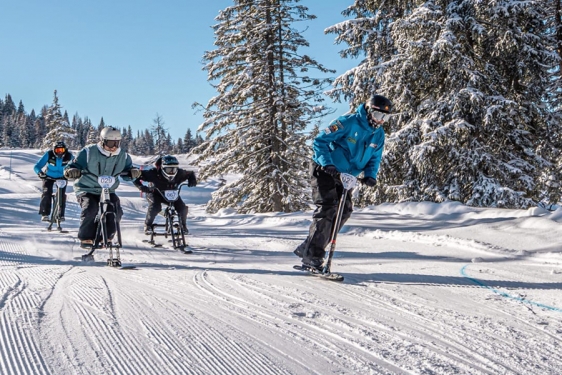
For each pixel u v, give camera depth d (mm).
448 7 14523
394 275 4867
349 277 4730
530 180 14594
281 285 4258
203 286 4188
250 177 21766
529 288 4250
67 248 7129
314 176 4809
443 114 14633
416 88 15734
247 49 21422
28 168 57469
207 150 22625
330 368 2348
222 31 23000
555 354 2580
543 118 15648
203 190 50031
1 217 13328
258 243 7809
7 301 3385
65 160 10281
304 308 3461
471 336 2861
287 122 20812
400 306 3559
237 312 3318
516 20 14367
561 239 6695
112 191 6020
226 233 9398
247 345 2645
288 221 11570
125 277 4605
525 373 2328
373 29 17375
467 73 14164
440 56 14062
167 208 7254
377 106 4543
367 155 4785
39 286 4020
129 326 2900
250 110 21766
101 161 5984
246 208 22156
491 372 2332
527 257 5992
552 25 19031
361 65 17125
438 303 3668
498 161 14680
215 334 2814
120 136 5988
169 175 7398
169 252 6855
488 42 14938
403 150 15211
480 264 5578
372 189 16250
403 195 15531
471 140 14648
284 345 2666
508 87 15438
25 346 2469
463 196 14891
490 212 10047
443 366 2395
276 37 21375
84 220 5906
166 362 2363
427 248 6984
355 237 8438
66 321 2943
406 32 14953
